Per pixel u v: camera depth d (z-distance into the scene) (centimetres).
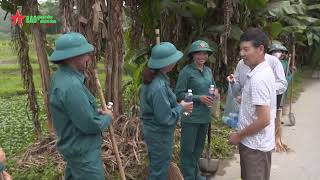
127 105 574
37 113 555
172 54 353
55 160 478
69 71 295
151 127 366
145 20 588
